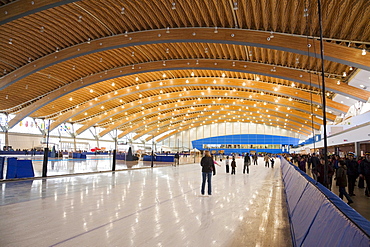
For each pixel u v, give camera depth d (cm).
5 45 2411
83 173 1839
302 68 2558
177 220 624
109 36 2362
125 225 575
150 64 2967
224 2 1734
